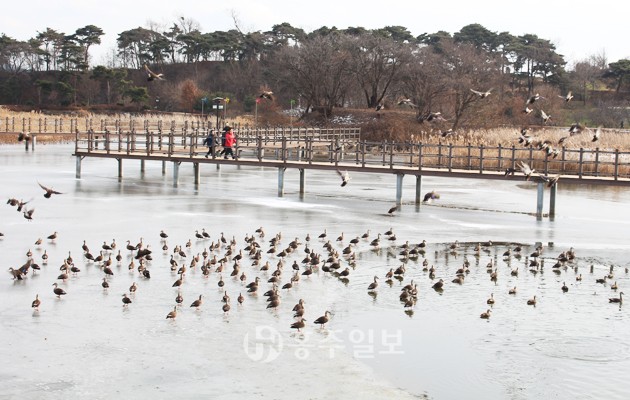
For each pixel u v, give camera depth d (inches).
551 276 994.1
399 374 673.0
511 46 4719.5
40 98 4849.9
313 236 1216.8
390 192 1790.1
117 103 4709.6
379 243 1175.6
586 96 4579.2
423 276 983.6
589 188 1927.9
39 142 3063.5
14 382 636.7
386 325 792.9
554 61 4616.1
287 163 1678.2
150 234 1203.9
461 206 1572.3
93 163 2309.3
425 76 3289.9
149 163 2368.4
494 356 715.4
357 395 629.3
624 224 1375.5
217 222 1322.6
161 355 697.0
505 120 3422.7
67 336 736.3
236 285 914.1
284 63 3786.9
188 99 4522.6
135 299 850.8
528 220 1412.4
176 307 824.3
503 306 860.6
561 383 658.8
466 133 2591.0
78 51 4881.9
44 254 1007.6
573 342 751.7
